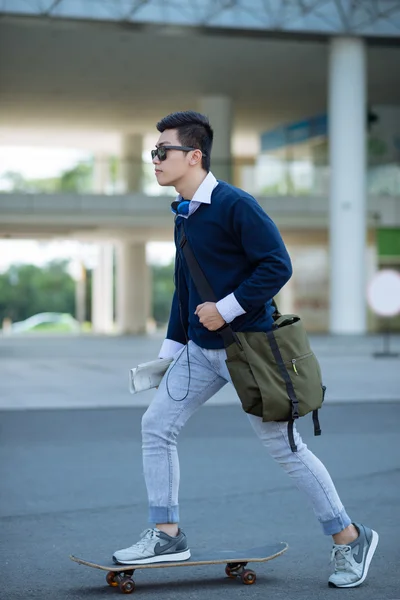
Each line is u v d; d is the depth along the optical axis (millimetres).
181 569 5160
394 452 9445
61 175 37625
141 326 48781
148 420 4695
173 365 4738
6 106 43219
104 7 30969
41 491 7527
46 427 11234
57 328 64562
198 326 4613
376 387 16344
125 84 39281
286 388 4480
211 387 4719
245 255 4539
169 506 4668
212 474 8250
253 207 4457
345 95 33625
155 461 4680
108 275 57344
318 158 38000
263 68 37312
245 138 51500
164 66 36906
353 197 33875
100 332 53000
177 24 31359
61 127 48062
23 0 30438
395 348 28188
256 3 31891
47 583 4852
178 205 4645
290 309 47625
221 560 4645
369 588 4723
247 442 10109
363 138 33875
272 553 4805
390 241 39625
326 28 32625
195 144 4617
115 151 54812
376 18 32625
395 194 39344
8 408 13125
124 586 4621
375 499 7156
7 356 26109
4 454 9344
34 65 36625
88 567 5203
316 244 46688
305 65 37031
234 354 4465
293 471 4684
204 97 41438
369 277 45844
